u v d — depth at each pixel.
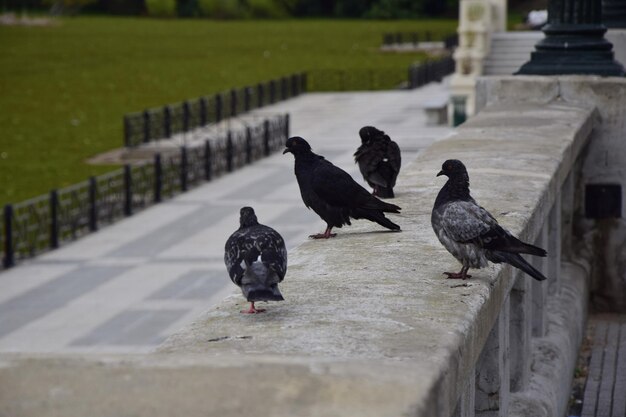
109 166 37.69
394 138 39.72
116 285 20.44
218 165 34.28
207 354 4.53
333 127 44.94
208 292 19.73
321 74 67.88
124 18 157.25
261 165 36.31
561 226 12.52
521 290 8.47
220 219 26.88
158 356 3.99
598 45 14.11
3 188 33.16
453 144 11.11
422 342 4.72
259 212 27.31
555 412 8.75
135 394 3.60
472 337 5.21
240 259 4.82
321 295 5.71
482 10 47.91
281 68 79.25
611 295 13.23
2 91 64.94
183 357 3.96
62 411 3.46
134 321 17.89
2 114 54.03
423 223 7.85
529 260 7.93
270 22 148.75
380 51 97.06
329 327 5.02
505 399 7.23
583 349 11.84
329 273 6.29
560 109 13.12
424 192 9.02
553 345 9.79
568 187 12.70
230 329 5.09
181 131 46.44
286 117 41.75
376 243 7.23
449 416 4.53
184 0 160.00
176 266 21.83
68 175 35.62
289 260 6.81
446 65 72.00
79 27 134.75
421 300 5.57
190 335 5.01
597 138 13.32
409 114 49.31
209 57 91.50
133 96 61.84
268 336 4.90
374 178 8.84
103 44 107.81
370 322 5.11
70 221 24.95
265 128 38.56
